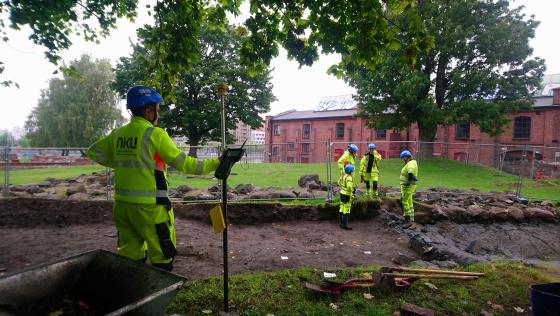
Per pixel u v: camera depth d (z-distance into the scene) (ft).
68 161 85.20
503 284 15.70
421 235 24.66
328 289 13.74
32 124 146.41
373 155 35.73
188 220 26.86
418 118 81.00
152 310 7.11
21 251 18.28
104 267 8.73
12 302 7.43
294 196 34.65
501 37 74.54
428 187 50.01
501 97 80.33
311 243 23.62
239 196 34.88
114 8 20.81
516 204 38.91
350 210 29.76
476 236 30.30
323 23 14.02
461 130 110.52
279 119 157.38
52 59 20.75
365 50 13.80
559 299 11.22
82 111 136.87
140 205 9.52
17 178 52.03
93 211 25.85
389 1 13.44
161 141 9.64
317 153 134.00
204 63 90.38
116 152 9.86
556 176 68.08
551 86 124.88
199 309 11.69
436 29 73.87
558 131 97.76
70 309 8.11
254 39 15.38
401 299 13.58
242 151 10.63
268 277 14.89
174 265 16.70
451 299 13.89
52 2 17.81
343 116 135.03
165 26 15.79
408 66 13.79
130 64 89.56
